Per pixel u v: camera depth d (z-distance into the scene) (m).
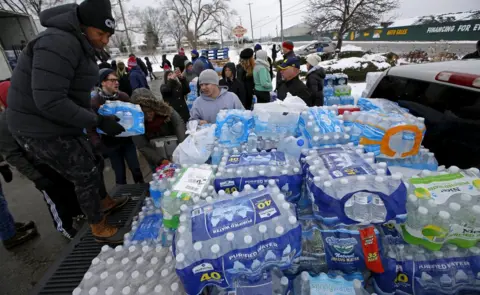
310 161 1.40
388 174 1.27
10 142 2.26
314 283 1.15
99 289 1.35
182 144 1.95
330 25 20.17
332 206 1.13
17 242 2.77
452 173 1.29
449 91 1.73
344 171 1.25
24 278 2.38
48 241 2.84
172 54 36.44
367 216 1.15
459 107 1.65
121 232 2.03
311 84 4.37
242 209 1.18
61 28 1.53
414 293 1.16
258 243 1.05
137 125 2.26
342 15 19.38
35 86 1.48
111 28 1.70
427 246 1.18
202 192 1.42
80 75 1.69
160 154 2.82
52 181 2.52
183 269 1.03
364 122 1.70
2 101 2.34
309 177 1.30
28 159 2.35
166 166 1.92
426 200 1.14
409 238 1.20
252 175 1.45
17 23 9.01
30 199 3.71
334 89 6.32
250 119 1.98
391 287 1.19
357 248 1.21
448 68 1.80
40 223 3.17
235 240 1.06
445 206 1.13
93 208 1.96
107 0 1.66
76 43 1.57
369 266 1.18
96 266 1.54
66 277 1.68
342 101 6.05
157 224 1.82
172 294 1.21
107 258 1.60
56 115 1.56
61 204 2.67
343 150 1.51
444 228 1.12
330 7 19.73
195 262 1.04
